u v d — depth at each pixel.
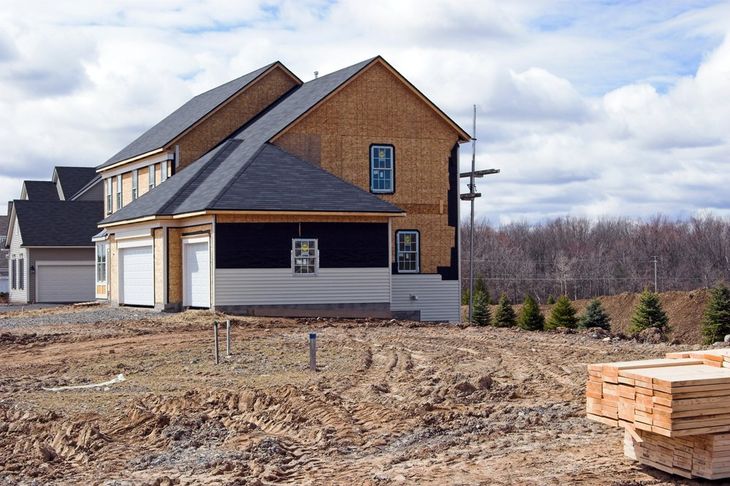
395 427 14.50
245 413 15.92
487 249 91.69
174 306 35.97
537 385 18.27
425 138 40.12
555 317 44.66
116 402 17.14
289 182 34.62
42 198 70.50
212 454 13.14
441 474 11.48
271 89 45.22
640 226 98.38
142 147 47.53
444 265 40.34
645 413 10.70
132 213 38.59
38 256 56.75
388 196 39.44
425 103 39.97
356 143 38.94
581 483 10.84
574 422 14.59
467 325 31.86
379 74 39.28
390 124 39.50
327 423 14.80
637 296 56.06
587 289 84.19
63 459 13.45
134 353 24.17
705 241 90.38
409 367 21.03
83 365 22.44
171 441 14.12
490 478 11.23
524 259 91.12
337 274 34.22
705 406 10.38
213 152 41.44
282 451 13.09
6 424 15.50
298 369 20.78
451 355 23.09
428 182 40.16
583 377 19.09
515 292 83.81
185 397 17.03
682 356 11.71
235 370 20.80
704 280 82.62
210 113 43.69
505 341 26.28
